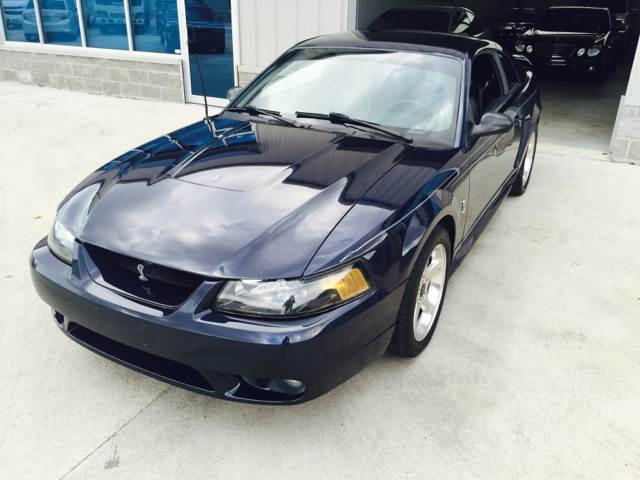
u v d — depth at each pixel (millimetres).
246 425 2639
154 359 2566
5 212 4906
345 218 2535
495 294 3789
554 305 3676
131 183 2887
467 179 3270
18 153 6523
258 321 2252
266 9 7883
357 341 2416
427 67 3611
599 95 10383
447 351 3178
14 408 2697
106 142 6992
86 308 2498
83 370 2973
